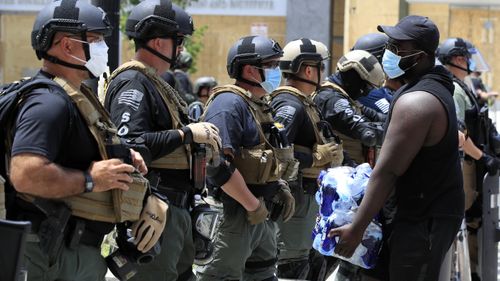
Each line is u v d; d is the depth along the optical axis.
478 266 14.26
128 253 8.23
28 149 7.11
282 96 12.74
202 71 32.50
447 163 8.81
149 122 9.05
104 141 7.78
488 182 13.73
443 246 8.81
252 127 10.80
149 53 9.40
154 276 9.27
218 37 32.38
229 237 10.77
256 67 11.01
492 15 32.59
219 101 10.70
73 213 7.59
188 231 9.60
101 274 8.06
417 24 9.08
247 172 10.74
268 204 11.16
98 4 13.65
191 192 9.64
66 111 7.41
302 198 12.73
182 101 9.64
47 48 7.68
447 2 32.25
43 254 7.52
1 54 31.56
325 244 9.13
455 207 8.88
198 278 11.02
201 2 32.19
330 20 31.62
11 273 6.30
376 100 14.72
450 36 32.41
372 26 30.73
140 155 8.23
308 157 12.59
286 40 31.94
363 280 9.37
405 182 8.88
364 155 13.98
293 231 12.82
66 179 7.30
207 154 9.35
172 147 8.93
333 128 13.86
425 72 9.08
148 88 9.13
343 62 14.26
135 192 7.95
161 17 9.32
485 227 13.78
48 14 7.68
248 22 32.09
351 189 9.11
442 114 8.69
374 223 9.12
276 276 12.22
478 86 22.53
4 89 7.60
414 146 8.60
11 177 7.20
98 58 7.82
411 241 8.80
